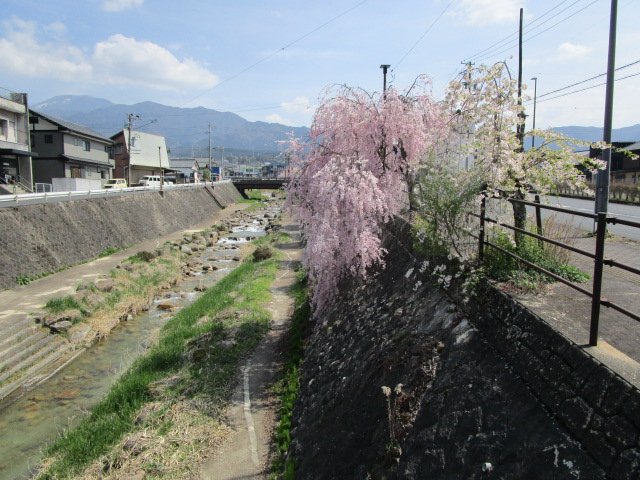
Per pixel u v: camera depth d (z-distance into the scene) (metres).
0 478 7.61
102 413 8.98
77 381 11.09
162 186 40.78
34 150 37.50
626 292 5.63
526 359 3.85
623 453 2.73
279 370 9.93
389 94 9.50
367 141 9.85
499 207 6.33
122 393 9.48
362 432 5.37
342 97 9.89
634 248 9.62
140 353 12.45
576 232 10.51
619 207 20.05
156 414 8.45
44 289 17.16
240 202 64.00
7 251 18.03
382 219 9.78
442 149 7.16
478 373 4.31
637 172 30.27
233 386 9.23
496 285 4.97
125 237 28.19
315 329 10.62
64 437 8.46
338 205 8.88
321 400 7.21
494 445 3.62
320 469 5.75
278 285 17.41
